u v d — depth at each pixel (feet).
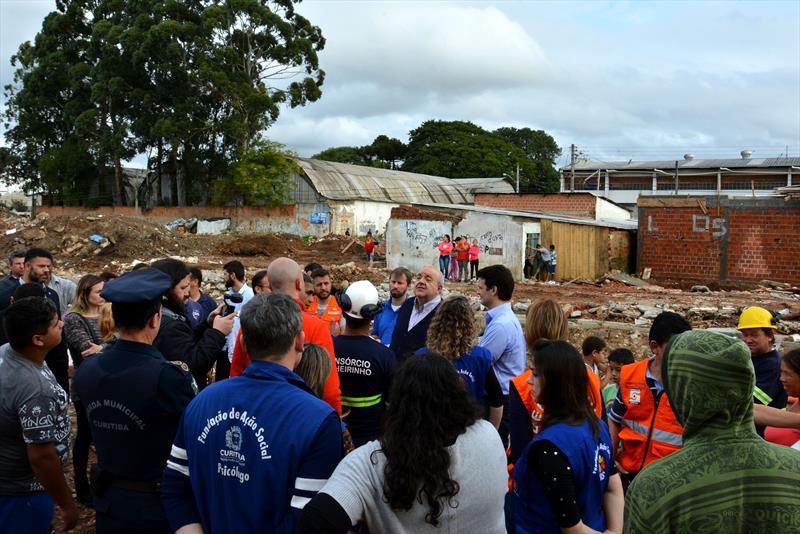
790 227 77.82
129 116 170.71
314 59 168.14
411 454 7.29
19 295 16.90
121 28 158.81
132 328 10.63
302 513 7.37
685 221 84.53
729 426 6.28
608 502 10.28
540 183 292.81
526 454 9.92
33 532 11.91
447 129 273.33
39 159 192.44
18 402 11.40
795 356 13.84
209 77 152.97
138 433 10.25
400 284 23.62
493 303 17.57
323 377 12.35
